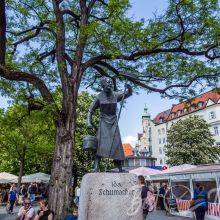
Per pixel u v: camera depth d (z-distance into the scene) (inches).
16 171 1828.2
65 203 431.5
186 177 821.2
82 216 257.1
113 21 452.4
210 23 486.3
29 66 578.9
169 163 2076.8
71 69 510.6
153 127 3595.0
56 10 519.8
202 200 610.9
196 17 507.2
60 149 456.1
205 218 705.0
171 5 507.5
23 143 1206.9
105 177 263.4
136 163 2701.8
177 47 523.2
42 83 483.2
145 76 542.0
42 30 601.6
